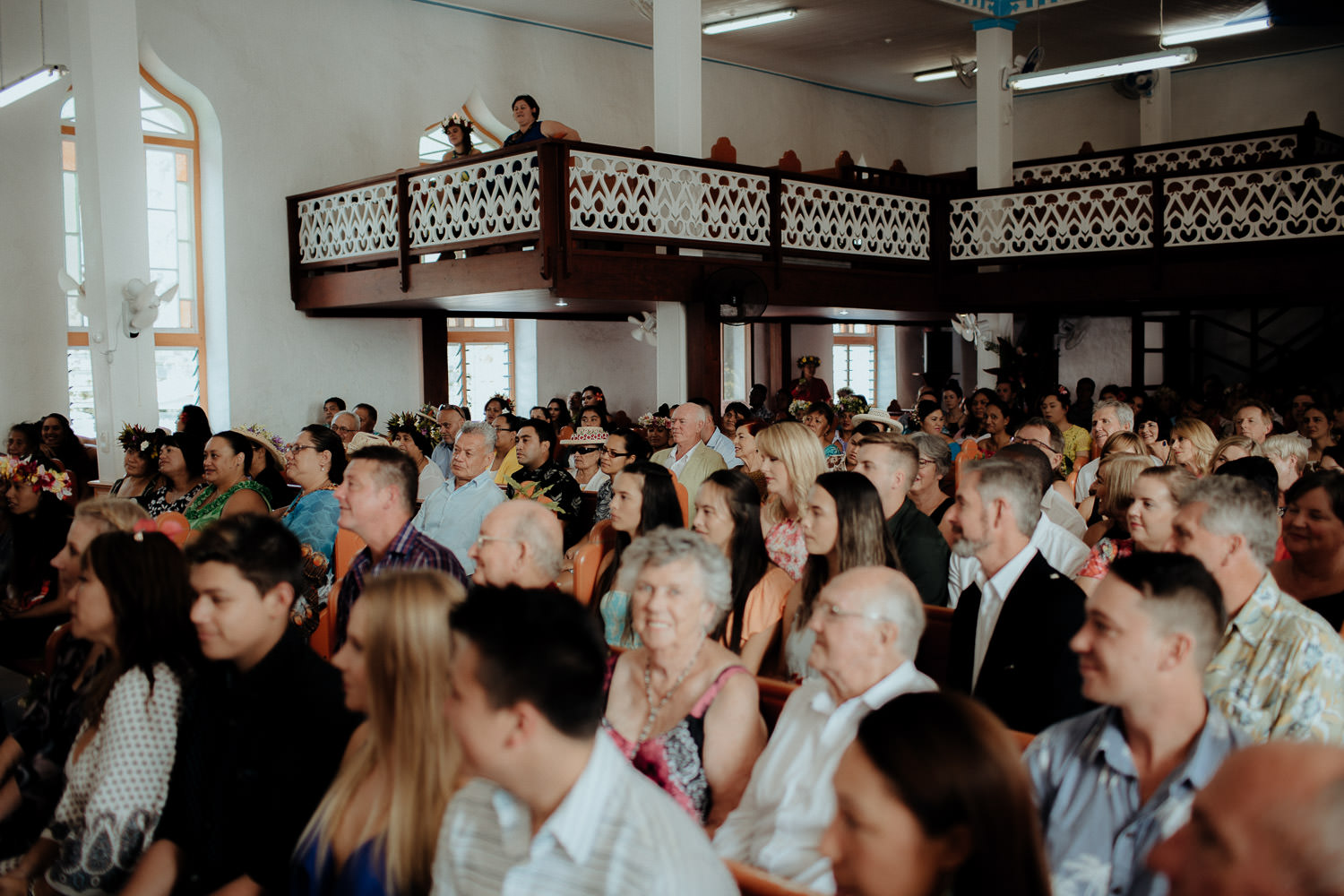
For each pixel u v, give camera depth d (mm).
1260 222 10062
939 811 1271
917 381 20047
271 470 6664
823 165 18062
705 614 2703
